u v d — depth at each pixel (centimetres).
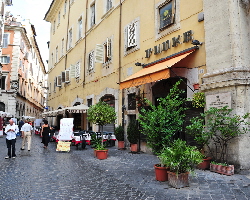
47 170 670
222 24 680
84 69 1698
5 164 753
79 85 1781
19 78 3033
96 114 910
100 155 841
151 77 763
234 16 655
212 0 717
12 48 2900
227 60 658
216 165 611
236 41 646
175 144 515
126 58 1187
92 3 1652
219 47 684
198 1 788
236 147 613
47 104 2955
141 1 1105
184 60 813
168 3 941
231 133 587
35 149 1127
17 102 2973
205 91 712
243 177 564
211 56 707
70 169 682
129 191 473
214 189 475
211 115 683
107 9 1451
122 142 1105
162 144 555
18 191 478
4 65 2841
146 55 1016
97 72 1500
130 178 573
